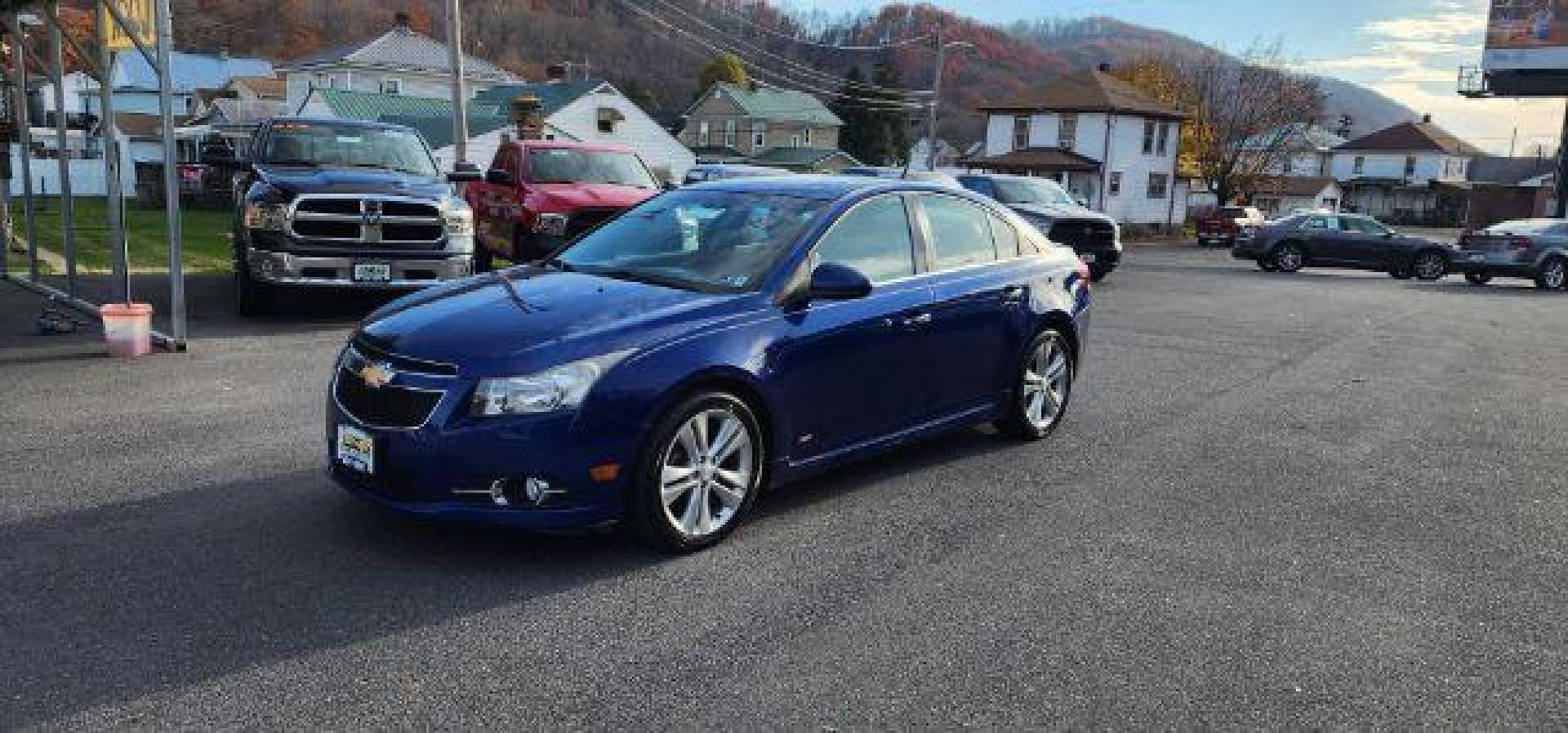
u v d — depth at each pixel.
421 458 4.13
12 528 4.54
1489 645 3.88
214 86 62.16
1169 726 3.24
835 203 5.34
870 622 3.90
